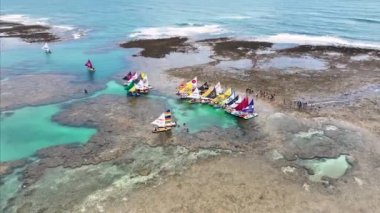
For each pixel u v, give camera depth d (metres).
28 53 78.50
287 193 31.11
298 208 29.28
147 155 37.41
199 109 48.75
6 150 39.28
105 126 44.00
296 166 35.19
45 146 39.97
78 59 73.62
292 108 47.94
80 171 35.00
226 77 60.06
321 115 45.84
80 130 43.28
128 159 36.75
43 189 32.44
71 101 51.97
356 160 36.03
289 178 33.25
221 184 32.34
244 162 35.88
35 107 50.09
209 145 39.25
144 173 34.31
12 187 32.88
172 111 48.12
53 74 64.12
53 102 51.72
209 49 78.44
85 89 56.25
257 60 69.75
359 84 56.38
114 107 49.47
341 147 38.44
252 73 61.88
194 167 35.06
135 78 57.62
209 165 35.38
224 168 34.84
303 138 40.38
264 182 32.62
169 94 53.75
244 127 43.25
